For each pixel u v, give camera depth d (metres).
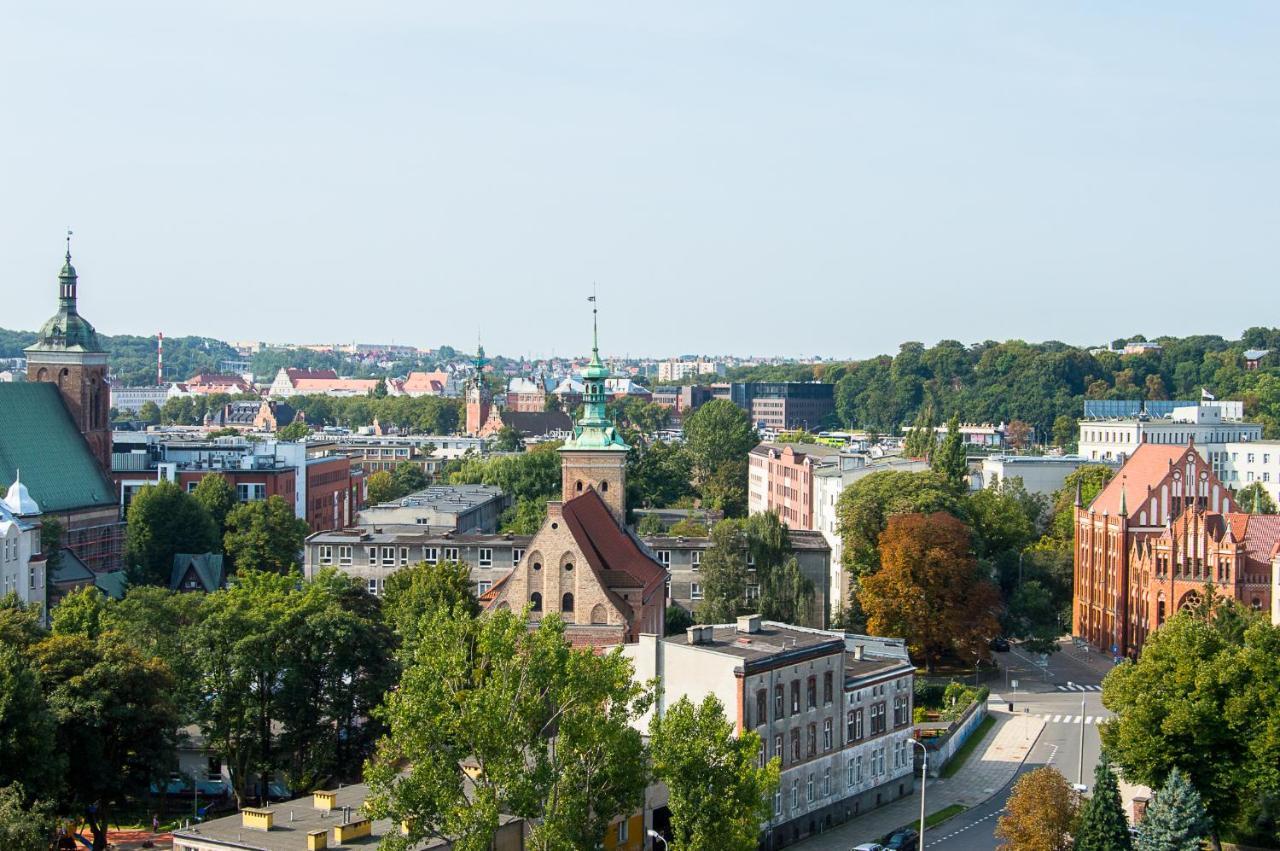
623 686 104.31
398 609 161.50
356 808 103.38
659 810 119.44
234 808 137.75
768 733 132.75
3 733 107.12
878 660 156.00
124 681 119.62
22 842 93.31
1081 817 119.50
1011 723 179.50
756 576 199.38
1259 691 127.50
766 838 132.00
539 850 95.88
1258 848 132.88
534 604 166.62
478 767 107.75
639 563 182.12
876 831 139.50
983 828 139.00
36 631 135.50
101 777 117.69
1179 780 120.50
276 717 134.25
